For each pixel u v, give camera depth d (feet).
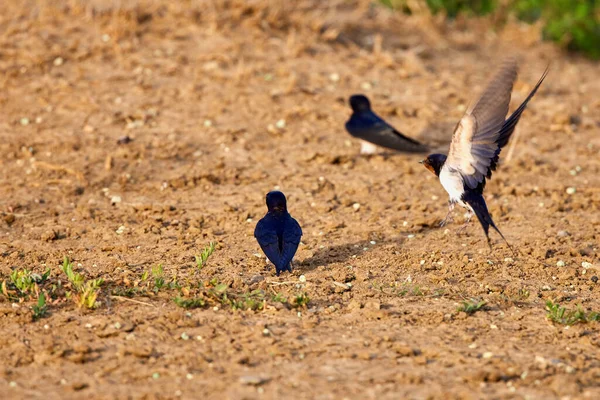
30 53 64.90
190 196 50.24
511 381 29.91
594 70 79.77
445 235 45.65
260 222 39.78
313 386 29.50
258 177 52.65
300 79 65.72
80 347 31.94
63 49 66.13
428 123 61.36
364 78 67.56
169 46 68.13
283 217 39.99
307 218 47.83
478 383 29.68
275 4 74.23
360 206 49.52
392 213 48.65
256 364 31.14
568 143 59.77
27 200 48.93
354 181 52.85
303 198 50.37
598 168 55.98
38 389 29.37
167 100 61.26
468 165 34.50
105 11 71.31
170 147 55.57
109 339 33.06
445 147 57.72
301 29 73.61
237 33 70.74
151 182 51.70
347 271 40.70
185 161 54.34
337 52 71.46
